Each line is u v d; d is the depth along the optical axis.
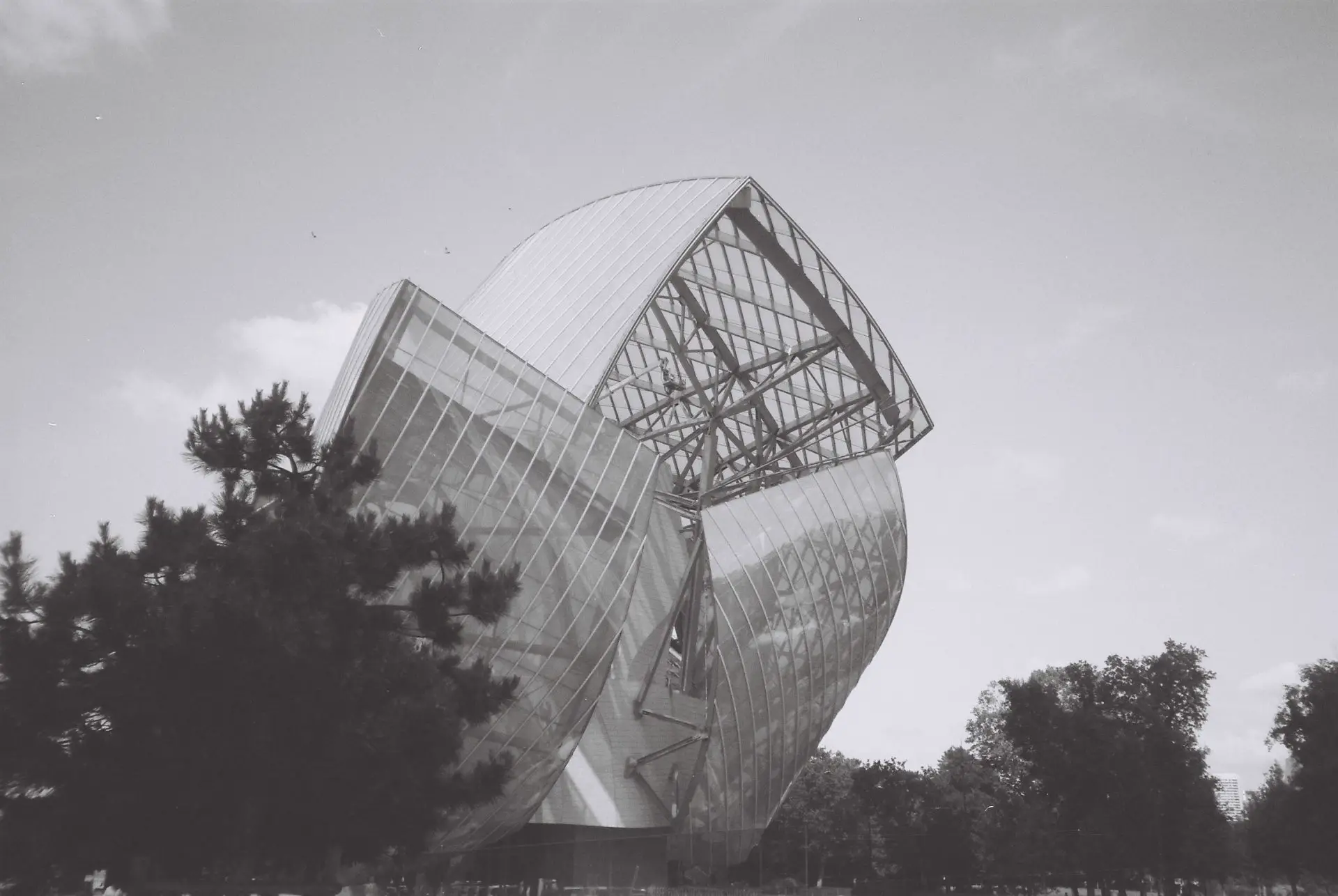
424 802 23.39
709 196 58.62
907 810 85.69
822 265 60.38
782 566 57.75
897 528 66.25
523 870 43.75
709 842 53.56
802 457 72.25
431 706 22.59
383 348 39.19
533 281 61.97
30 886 22.47
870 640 64.00
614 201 65.56
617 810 48.03
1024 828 63.34
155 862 22.86
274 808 22.47
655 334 62.84
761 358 64.56
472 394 40.78
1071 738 61.66
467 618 39.03
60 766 21.16
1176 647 68.38
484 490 40.22
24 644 21.39
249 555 21.97
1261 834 70.31
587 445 43.31
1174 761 60.41
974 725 113.56
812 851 85.62
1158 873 61.62
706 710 53.50
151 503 24.25
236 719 21.75
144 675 21.16
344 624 22.50
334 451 26.30
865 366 64.62
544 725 41.16
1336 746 55.41
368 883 37.66
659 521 53.41
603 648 42.59
